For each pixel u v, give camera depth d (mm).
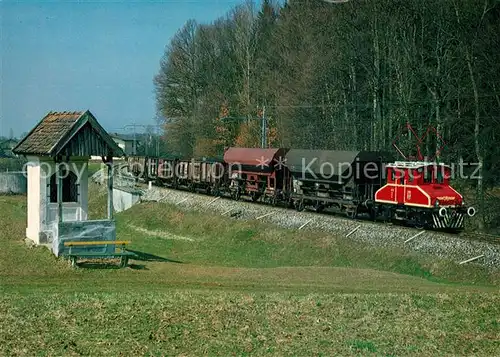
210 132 85250
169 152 109125
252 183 51000
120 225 50312
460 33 44250
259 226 42094
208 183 56969
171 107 98188
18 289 22250
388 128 56031
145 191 64625
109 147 27797
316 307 19828
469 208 35469
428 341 16641
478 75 44938
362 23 56906
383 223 38031
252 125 75188
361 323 18203
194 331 16812
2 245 28922
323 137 61344
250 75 81188
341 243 35312
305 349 15516
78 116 27812
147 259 31359
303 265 34125
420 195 35188
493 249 29578
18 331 16547
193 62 95812
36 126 29828
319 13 61938
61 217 27172
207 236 43438
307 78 61281
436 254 30844
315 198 43531
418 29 53281
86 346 15430
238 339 16203
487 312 20047
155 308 18984
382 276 27969
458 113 47594
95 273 25469
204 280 25391
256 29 85125
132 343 15688
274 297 21266
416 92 52312
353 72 58188
